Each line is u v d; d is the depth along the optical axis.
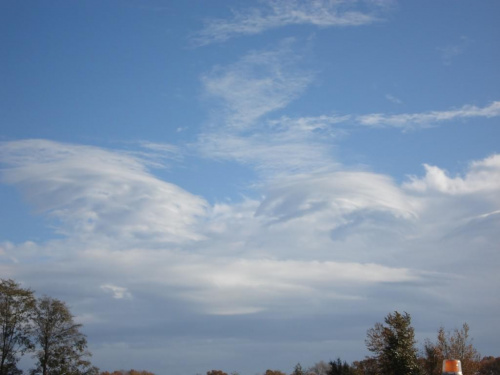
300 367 73.31
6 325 59.28
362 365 60.16
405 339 49.78
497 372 61.12
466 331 50.81
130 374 108.50
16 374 58.75
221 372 110.50
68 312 61.59
